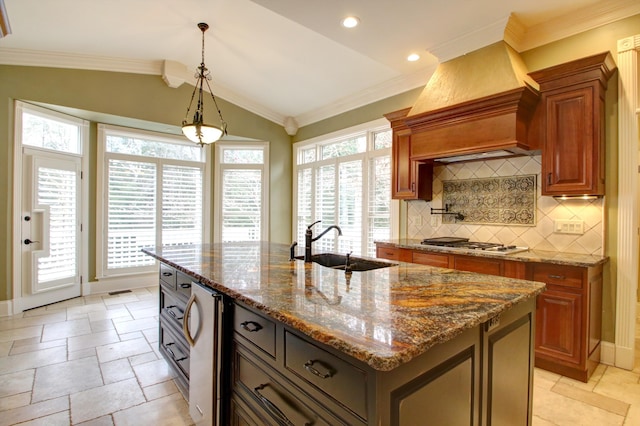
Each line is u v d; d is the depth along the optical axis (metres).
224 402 1.53
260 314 1.30
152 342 3.07
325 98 5.04
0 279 3.71
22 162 3.88
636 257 2.56
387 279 1.62
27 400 2.15
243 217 5.78
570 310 2.37
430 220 3.88
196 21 3.52
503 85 2.72
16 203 3.82
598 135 2.46
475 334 1.17
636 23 2.51
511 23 2.79
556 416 1.99
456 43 3.07
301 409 1.08
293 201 6.08
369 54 3.38
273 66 4.35
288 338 1.14
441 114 3.09
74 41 3.75
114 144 4.88
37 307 4.03
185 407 2.10
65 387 2.31
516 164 3.17
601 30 2.66
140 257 5.06
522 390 1.46
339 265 2.45
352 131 4.88
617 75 2.58
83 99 4.14
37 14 3.19
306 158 5.94
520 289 1.42
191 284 1.90
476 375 1.17
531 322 1.52
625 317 2.56
